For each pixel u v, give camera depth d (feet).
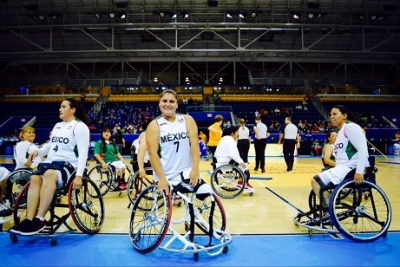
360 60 74.43
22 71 75.77
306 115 62.08
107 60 73.97
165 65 77.05
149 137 8.40
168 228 8.25
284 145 25.82
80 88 71.72
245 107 65.00
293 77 76.18
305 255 8.12
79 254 8.17
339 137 9.91
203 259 7.87
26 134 12.98
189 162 8.79
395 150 48.73
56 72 76.59
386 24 64.44
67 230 10.11
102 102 67.41
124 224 10.93
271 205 13.97
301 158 41.39
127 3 60.49
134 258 7.92
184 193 8.54
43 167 9.36
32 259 7.81
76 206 9.61
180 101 65.05
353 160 9.56
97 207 13.51
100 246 8.75
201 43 71.26
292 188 18.38
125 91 71.41
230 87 71.82
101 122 55.42
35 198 9.05
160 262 7.68
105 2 60.95
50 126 56.13
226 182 16.37
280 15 63.98
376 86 71.82
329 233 9.75
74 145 9.85
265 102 67.67
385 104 66.18
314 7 61.62
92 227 10.43
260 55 73.56
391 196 16.02
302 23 64.08
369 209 13.21
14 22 64.49
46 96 68.69
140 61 74.18
